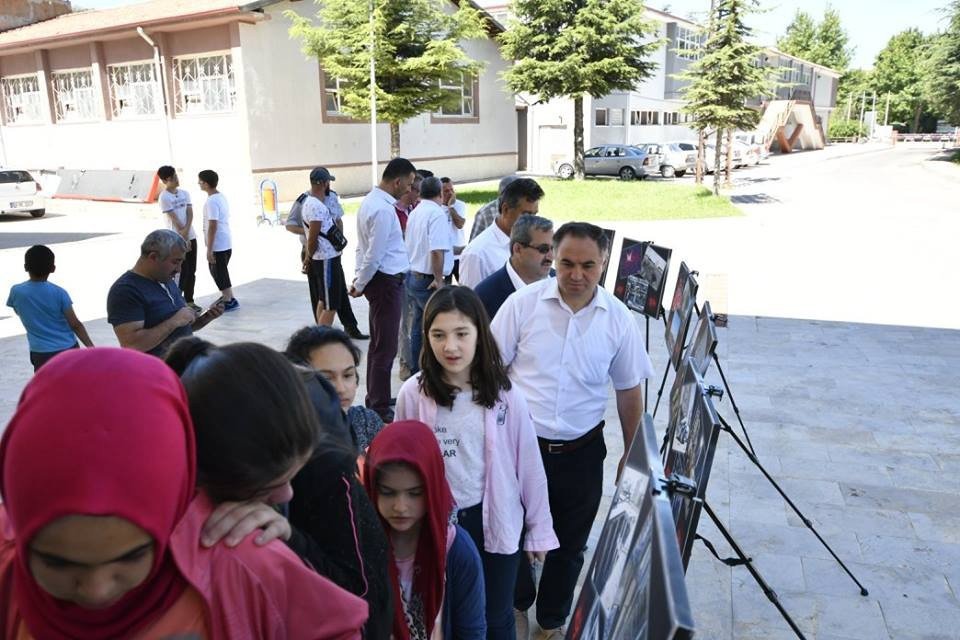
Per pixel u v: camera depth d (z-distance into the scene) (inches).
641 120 1573.6
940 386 245.0
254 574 40.1
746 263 470.9
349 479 56.3
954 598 133.6
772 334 309.0
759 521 160.6
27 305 187.6
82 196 896.3
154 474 33.3
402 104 772.0
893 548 149.5
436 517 75.5
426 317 94.9
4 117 998.4
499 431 97.4
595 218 713.6
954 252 505.0
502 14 1453.0
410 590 78.7
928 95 1498.5
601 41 868.0
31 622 36.8
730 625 126.7
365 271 203.6
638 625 48.6
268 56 794.8
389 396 217.0
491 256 166.6
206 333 313.4
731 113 816.3
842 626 126.0
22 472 31.8
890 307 354.0
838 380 251.3
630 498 65.8
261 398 41.8
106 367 34.2
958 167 1354.6
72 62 902.4
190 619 38.0
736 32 817.5
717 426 82.9
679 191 872.3
